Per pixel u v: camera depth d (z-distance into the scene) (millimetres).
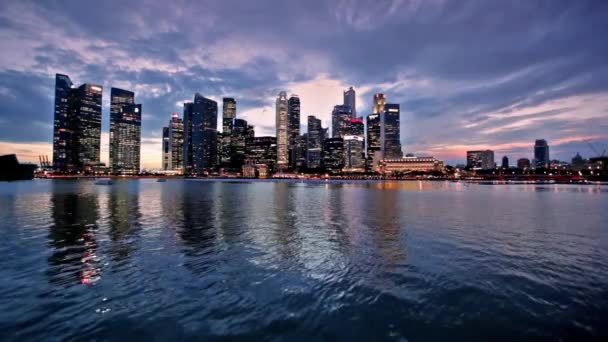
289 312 10078
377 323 9430
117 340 8477
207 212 35688
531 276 13406
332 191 92062
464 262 15406
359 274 13602
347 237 21281
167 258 15875
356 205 45438
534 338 8703
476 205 45594
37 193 72688
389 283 12562
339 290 11844
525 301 10938
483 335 8836
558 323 9469
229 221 28531
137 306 10430
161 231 23297
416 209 39875
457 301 10930
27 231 23188
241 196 65625
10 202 48156
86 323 9312
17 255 16406
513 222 28469
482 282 12695
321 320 9594
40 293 11391
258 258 15961
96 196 62656
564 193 79375
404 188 118438
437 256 16484
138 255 16453
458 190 99812
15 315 9742
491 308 10414
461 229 24594
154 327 9125
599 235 22250
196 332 8883
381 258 16031
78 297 11070
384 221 28938
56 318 9586
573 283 12625
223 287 12070
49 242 19469
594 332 8945
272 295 11352
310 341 8484
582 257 16375
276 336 8703
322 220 29469
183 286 12141
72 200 52312
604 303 10758
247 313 10008
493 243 19531
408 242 19734
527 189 106812
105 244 18953
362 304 10680
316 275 13445
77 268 14234
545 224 27312
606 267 14656
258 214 34031
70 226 25469
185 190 93688
